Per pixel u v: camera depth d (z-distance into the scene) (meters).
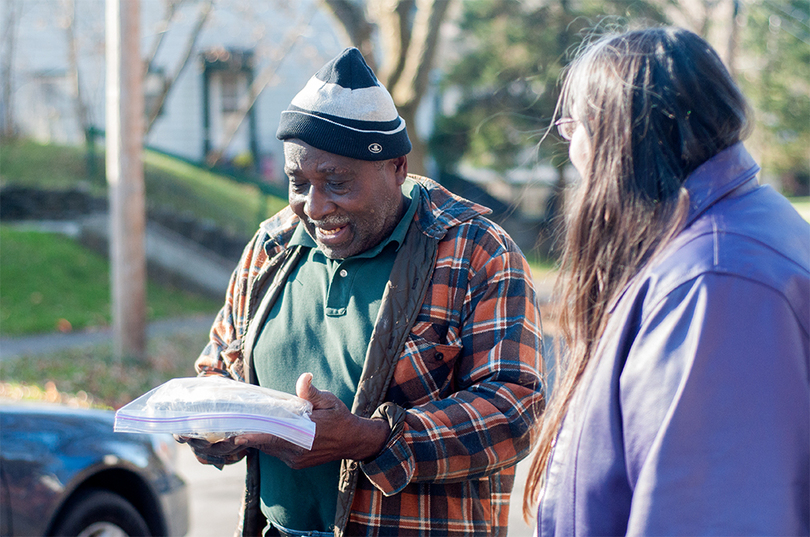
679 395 1.04
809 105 19.86
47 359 7.98
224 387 1.60
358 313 1.75
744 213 1.14
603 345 1.18
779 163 22.69
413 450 1.58
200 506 4.85
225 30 18.27
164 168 14.55
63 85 17.41
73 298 10.45
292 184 1.76
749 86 19.08
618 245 1.22
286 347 1.83
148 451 3.68
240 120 16.14
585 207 1.27
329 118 1.64
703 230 1.13
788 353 1.03
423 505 1.70
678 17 14.09
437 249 1.76
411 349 1.69
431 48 11.12
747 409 1.02
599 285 1.27
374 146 1.65
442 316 1.72
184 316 11.39
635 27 1.44
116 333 8.16
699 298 1.07
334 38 18.12
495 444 1.62
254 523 1.91
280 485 1.81
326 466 1.74
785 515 0.99
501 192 21.00
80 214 12.84
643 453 1.08
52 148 14.63
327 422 1.53
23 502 3.00
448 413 1.62
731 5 11.95
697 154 1.19
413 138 11.49
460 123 18.94
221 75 19.22
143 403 1.59
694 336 1.06
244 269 2.02
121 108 7.85
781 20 19.67
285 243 1.95
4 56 16.70
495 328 1.70
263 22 17.11
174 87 18.98
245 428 1.49
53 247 11.53
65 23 15.31
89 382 7.38
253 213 14.26
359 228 1.73
